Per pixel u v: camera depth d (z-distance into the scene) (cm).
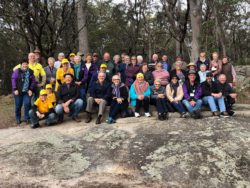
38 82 1022
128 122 945
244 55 3850
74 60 1082
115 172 676
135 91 980
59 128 930
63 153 747
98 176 661
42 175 666
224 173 662
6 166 696
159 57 1342
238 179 649
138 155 730
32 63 1020
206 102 955
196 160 698
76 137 838
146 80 1053
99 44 3253
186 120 911
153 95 984
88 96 1052
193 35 1407
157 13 2570
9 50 2981
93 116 1034
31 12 1303
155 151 739
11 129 951
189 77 966
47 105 958
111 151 756
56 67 1094
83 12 1557
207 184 634
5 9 1275
